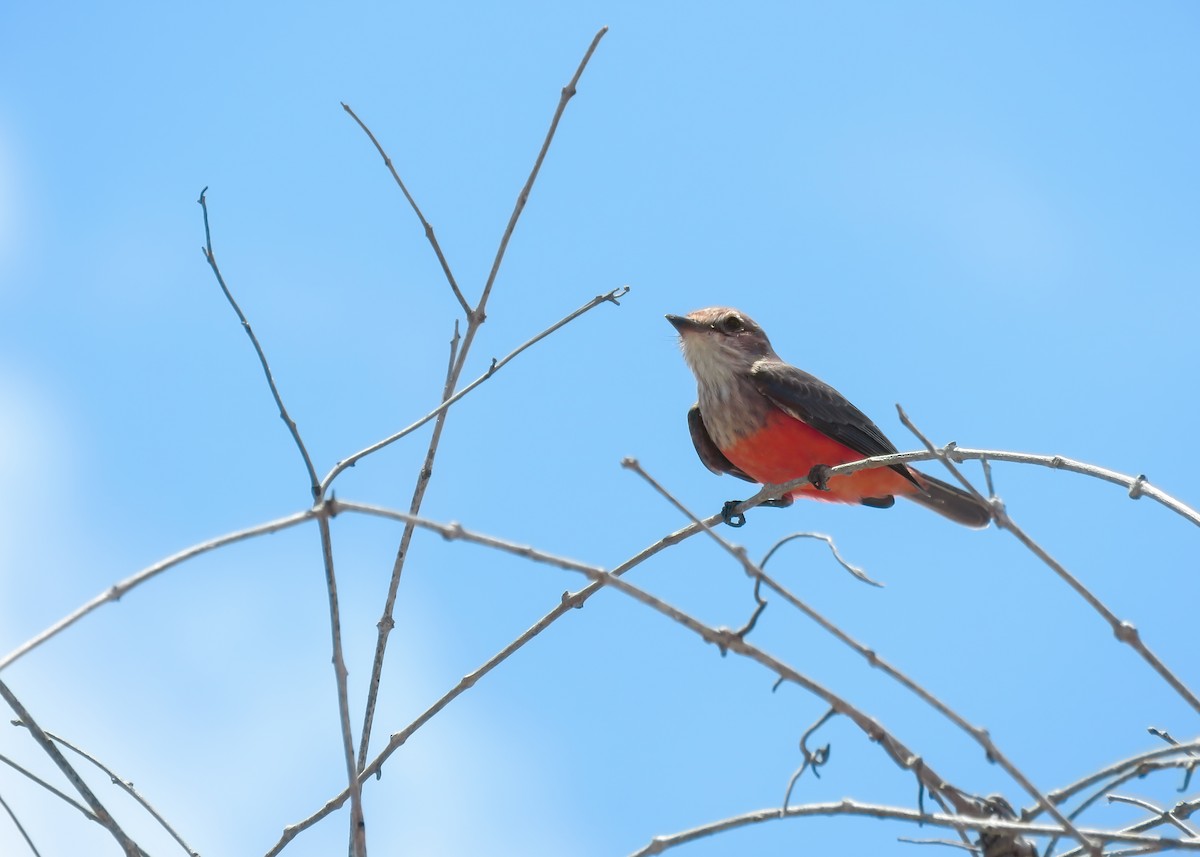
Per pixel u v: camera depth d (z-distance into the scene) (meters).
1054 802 8.15
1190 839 7.05
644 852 7.67
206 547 7.09
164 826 8.82
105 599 6.98
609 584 7.34
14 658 6.77
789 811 7.51
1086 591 7.78
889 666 7.25
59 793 8.08
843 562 7.55
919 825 7.55
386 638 9.78
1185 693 7.56
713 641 7.44
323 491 9.07
